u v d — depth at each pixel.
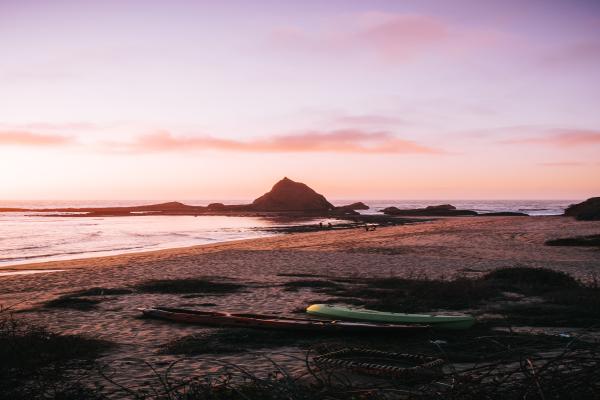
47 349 7.97
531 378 3.49
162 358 7.89
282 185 158.75
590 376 3.50
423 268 21.59
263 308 12.62
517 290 14.82
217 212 141.38
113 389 6.24
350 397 4.21
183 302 13.55
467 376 3.83
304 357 7.75
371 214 121.44
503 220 70.38
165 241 45.56
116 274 20.62
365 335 9.05
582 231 44.44
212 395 4.79
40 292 16.23
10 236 50.75
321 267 22.19
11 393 5.82
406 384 5.08
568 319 10.49
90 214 127.00
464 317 9.63
